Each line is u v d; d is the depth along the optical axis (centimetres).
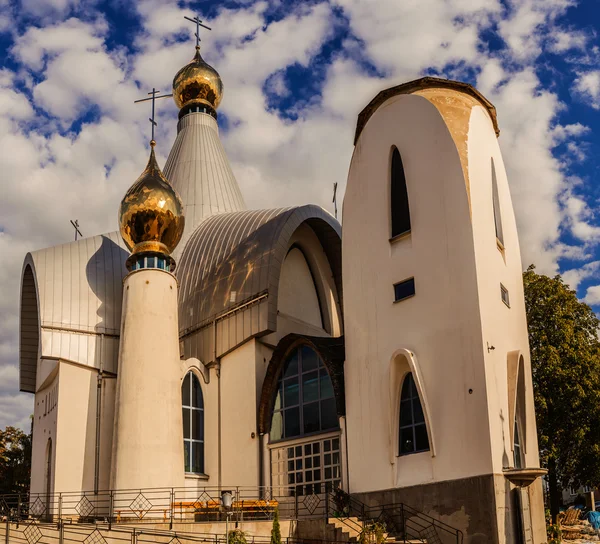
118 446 2708
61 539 2184
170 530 2259
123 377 2795
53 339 3116
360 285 2695
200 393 3198
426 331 2425
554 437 3488
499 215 2719
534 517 2545
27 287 3644
